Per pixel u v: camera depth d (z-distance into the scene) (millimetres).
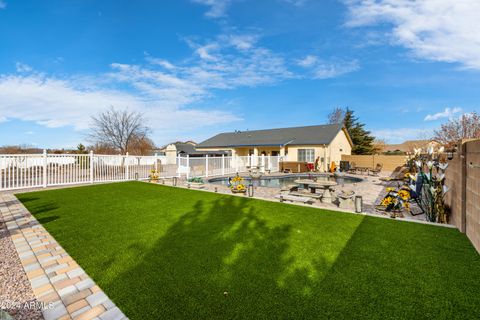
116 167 13328
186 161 14805
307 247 3750
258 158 20375
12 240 4090
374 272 2967
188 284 2701
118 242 3977
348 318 2150
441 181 5379
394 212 6066
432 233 4418
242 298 2438
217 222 5133
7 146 23812
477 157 3697
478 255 3455
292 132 26891
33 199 7691
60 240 4078
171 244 3881
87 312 2256
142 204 6957
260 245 3830
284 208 6449
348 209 6727
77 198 7879
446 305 2342
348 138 27141
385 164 22391
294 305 2326
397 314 2209
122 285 2693
